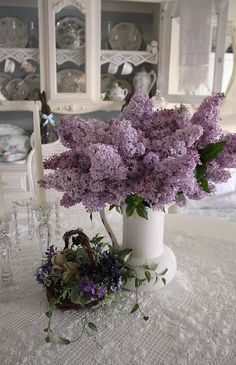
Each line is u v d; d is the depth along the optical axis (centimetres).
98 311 101
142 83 303
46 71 278
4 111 322
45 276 100
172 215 173
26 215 169
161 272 110
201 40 275
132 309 99
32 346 88
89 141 94
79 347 88
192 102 288
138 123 102
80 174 94
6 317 99
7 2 279
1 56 277
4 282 113
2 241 112
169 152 91
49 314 91
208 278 118
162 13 278
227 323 97
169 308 103
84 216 169
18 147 305
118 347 88
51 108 287
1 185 111
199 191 98
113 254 106
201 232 154
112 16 296
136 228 108
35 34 284
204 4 267
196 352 87
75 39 277
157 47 292
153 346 89
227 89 324
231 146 99
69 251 105
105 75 306
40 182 97
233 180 291
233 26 305
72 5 266
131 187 91
